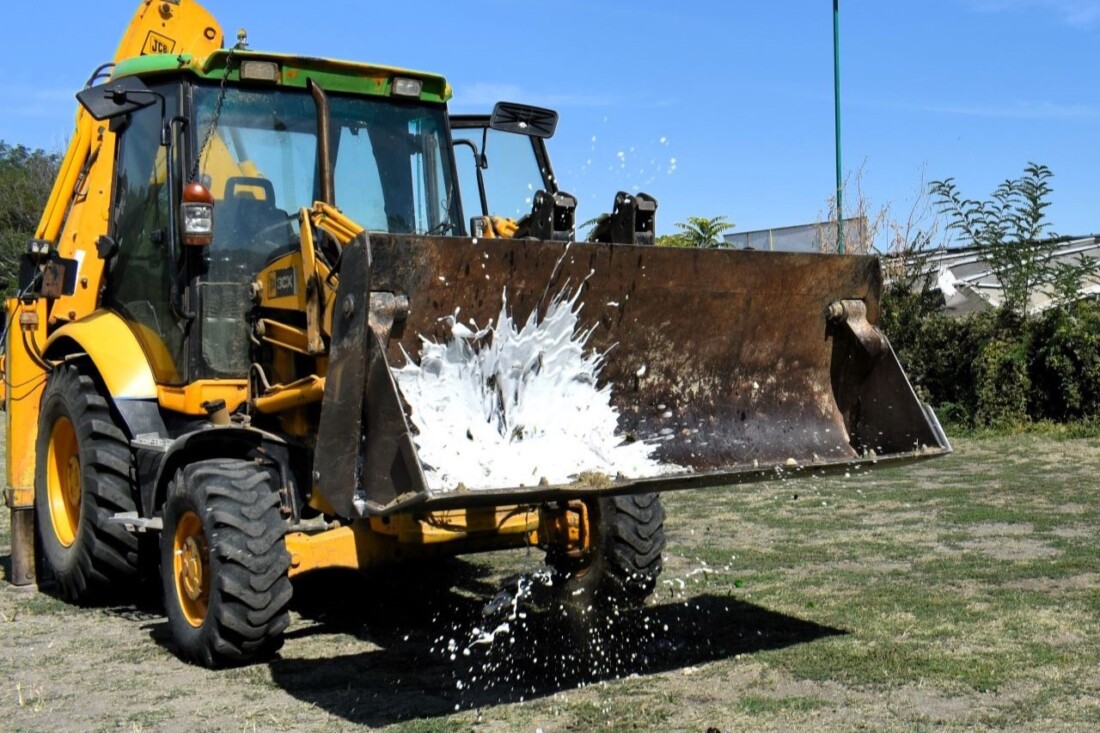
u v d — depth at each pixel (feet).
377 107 21.95
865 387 19.03
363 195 21.50
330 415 15.58
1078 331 45.60
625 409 17.56
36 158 118.11
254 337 20.06
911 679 16.31
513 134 23.18
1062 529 26.96
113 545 21.86
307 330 18.31
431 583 24.03
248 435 18.78
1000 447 42.09
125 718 15.76
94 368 23.04
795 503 32.17
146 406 21.42
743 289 18.10
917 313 51.29
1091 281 51.85
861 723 14.61
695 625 19.71
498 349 16.51
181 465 19.25
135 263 22.16
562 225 17.49
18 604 23.36
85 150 25.48
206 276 20.12
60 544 23.65
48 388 23.94
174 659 18.80
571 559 19.89
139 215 22.13
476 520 18.03
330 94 21.44
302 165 21.02
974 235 50.55
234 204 20.45
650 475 16.57
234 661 17.97
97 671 18.16
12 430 25.43
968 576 22.44
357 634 20.07
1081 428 44.47
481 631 19.88
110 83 19.94
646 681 16.84
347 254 15.64
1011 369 46.91
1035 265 49.60
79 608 22.97
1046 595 20.80
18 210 109.40
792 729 14.51
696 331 18.02
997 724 14.43
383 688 16.92
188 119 20.40
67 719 15.79
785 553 25.30
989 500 31.45
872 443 18.84
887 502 31.76
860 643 18.17
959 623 19.10
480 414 16.29
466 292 16.14
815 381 19.24
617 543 19.77
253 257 20.43
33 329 25.27
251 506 17.70
